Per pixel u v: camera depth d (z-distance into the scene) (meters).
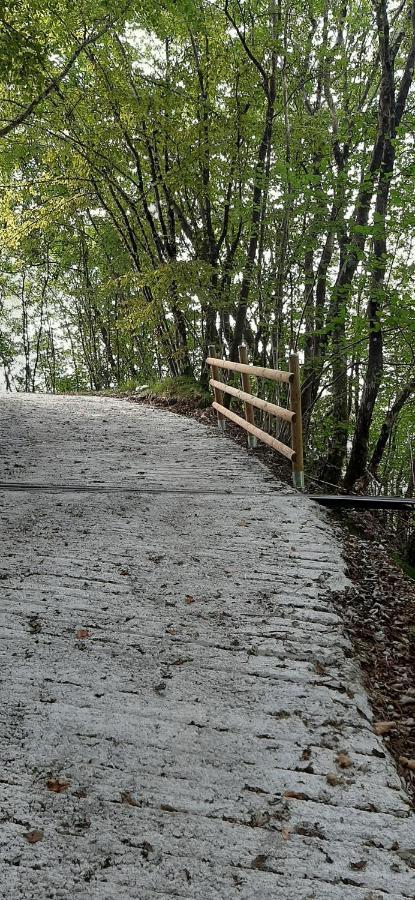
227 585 4.10
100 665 3.24
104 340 22.48
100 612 3.73
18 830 2.29
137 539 4.80
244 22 10.31
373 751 2.74
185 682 3.13
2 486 5.97
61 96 11.27
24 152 12.91
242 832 2.33
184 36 11.07
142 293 12.96
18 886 2.08
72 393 14.95
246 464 7.03
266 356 11.23
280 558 4.52
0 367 28.86
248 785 2.54
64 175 13.50
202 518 5.27
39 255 21.69
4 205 13.60
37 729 2.78
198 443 8.09
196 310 11.36
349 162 8.04
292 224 9.54
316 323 10.62
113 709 2.92
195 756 2.67
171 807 2.42
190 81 10.87
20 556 4.44
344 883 2.15
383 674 3.41
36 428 8.94
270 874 2.17
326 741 2.78
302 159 10.29
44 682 3.09
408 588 4.44
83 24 10.80
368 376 8.82
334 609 3.86
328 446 12.04
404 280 7.83
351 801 2.48
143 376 18.78
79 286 23.00
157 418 10.07
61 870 2.15
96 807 2.40
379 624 3.84
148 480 6.33
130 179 12.05
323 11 10.42
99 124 11.29
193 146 10.74
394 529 7.48
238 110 10.39
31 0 9.55
